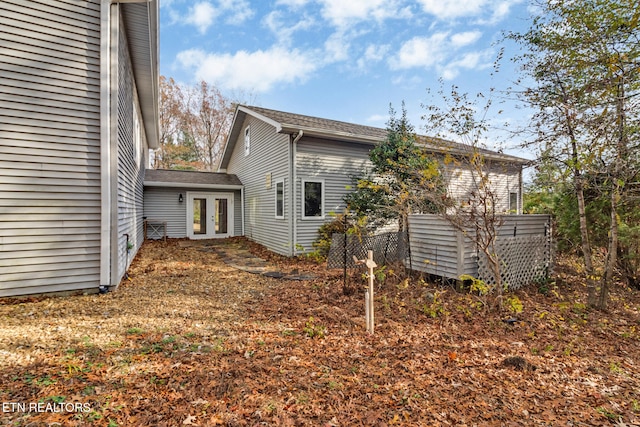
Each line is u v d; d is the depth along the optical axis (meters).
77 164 5.11
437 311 4.88
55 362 2.93
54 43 4.90
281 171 10.45
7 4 4.59
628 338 4.20
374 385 2.81
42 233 4.89
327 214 10.39
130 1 5.52
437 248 6.36
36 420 2.12
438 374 3.05
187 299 5.34
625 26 4.57
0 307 4.39
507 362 3.30
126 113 7.06
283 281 6.91
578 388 2.89
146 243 12.61
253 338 3.80
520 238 6.33
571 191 6.35
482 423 2.34
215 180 14.89
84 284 5.22
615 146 4.68
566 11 4.91
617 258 6.91
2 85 4.58
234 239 14.00
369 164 11.07
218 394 2.55
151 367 2.96
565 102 5.07
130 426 2.13
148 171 15.02
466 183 8.81
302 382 2.81
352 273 6.88
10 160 4.65
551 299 5.85
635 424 2.37
